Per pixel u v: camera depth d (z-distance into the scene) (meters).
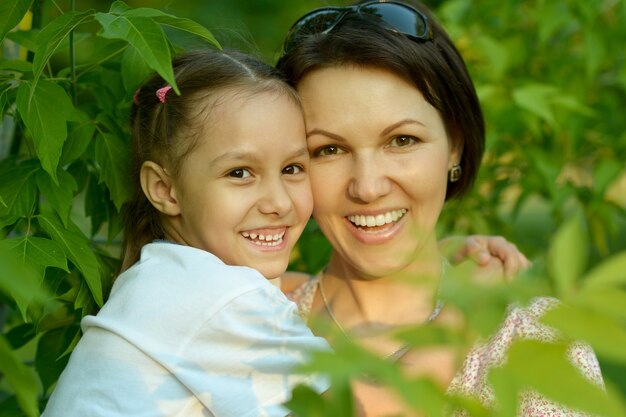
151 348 1.42
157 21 1.24
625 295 0.62
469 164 1.92
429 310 1.78
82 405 1.41
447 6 2.77
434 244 1.81
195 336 1.43
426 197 1.72
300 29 1.76
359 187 1.67
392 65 1.63
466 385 1.50
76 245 1.46
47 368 1.73
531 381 0.62
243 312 1.45
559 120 2.66
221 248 1.69
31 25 1.90
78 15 1.28
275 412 1.37
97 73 1.77
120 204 1.67
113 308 1.50
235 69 1.69
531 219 3.82
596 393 0.61
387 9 1.68
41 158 1.36
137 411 1.38
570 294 0.64
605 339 0.61
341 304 1.92
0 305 1.94
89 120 1.66
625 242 4.17
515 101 2.55
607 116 2.86
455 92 1.75
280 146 1.66
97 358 1.45
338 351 0.70
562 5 2.71
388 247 1.74
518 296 0.69
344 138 1.68
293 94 1.69
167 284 1.50
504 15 2.83
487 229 2.62
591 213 2.69
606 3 2.85
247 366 1.41
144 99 1.74
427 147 1.71
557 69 2.84
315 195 1.76
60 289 1.64
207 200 1.67
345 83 1.66
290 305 1.52
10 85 1.54
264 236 1.70
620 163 2.65
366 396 1.49
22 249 1.36
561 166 2.61
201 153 1.66
